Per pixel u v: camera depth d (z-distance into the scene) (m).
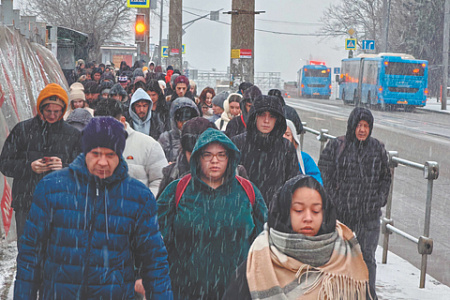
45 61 15.95
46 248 5.18
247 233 5.93
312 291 4.18
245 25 18.64
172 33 41.78
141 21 34.28
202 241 5.89
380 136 34.06
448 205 16.22
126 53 85.62
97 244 5.07
